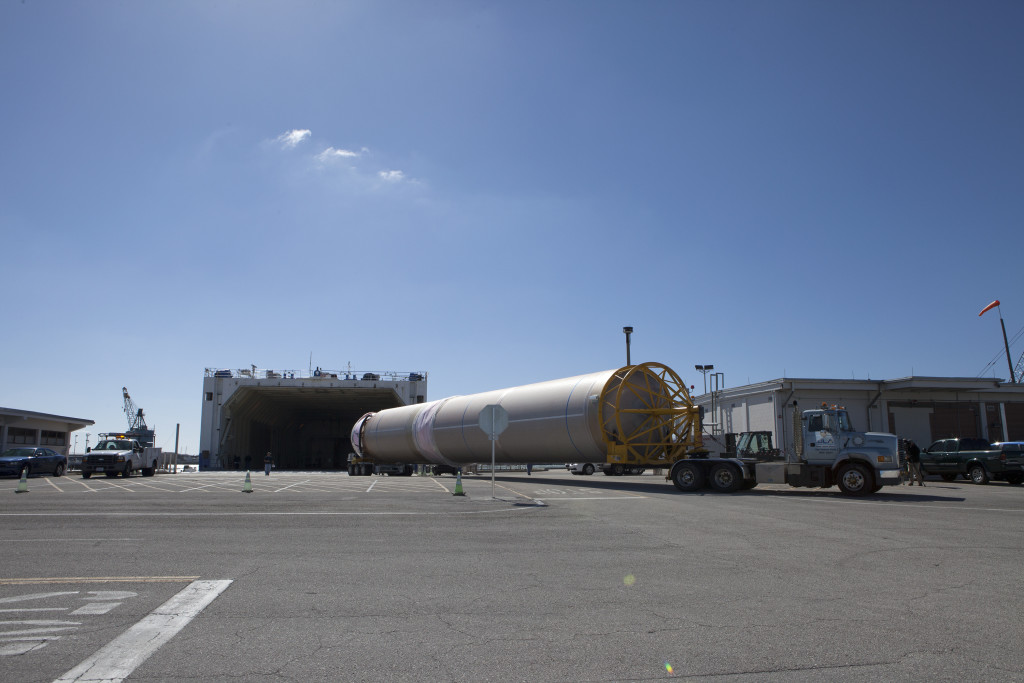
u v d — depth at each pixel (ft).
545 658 16.40
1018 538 35.96
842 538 35.96
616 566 28.17
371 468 137.49
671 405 85.76
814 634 18.43
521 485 85.66
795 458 67.87
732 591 23.65
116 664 15.79
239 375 208.03
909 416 128.06
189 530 38.45
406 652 16.85
